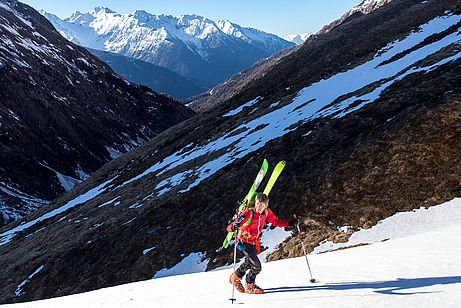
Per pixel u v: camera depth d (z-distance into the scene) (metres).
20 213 79.56
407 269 7.62
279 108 47.31
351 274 7.96
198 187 31.75
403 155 21.62
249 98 65.75
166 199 33.25
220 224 25.05
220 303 7.28
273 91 61.31
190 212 28.62
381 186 20.62
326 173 23.70
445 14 50.84
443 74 29.03
